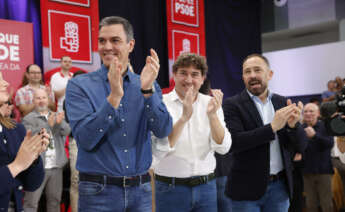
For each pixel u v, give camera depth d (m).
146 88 1.53
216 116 1.97
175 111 2.12
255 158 2.06
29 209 3.42
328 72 8.98
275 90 9.92
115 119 1.50
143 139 1.57
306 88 9.35
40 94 3.77
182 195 2.02
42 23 4.93
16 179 1.66
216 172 3.15
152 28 6.76
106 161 1.49
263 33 10.14
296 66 9.51
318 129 4.34
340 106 1.94
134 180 1.52
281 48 11.25
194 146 2.05
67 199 3.86
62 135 3.69
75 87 1.53
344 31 9.08
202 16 7.30
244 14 8.69
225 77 8.19
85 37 5.37
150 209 1.59
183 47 6.95
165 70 6.94
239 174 2.10
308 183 4.36
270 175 2.10
